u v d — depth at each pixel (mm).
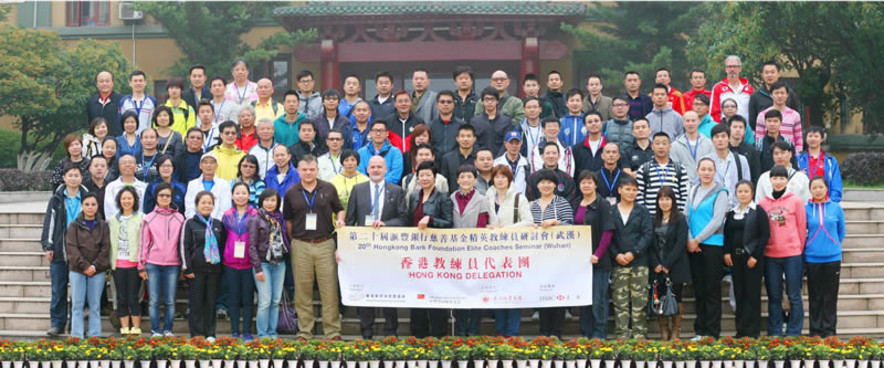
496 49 28953
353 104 11250
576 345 7898
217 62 28812
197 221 8938
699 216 8875
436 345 7922
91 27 31266
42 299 9898
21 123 27453
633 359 7738
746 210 8812
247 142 10445
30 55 26000
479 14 28250
